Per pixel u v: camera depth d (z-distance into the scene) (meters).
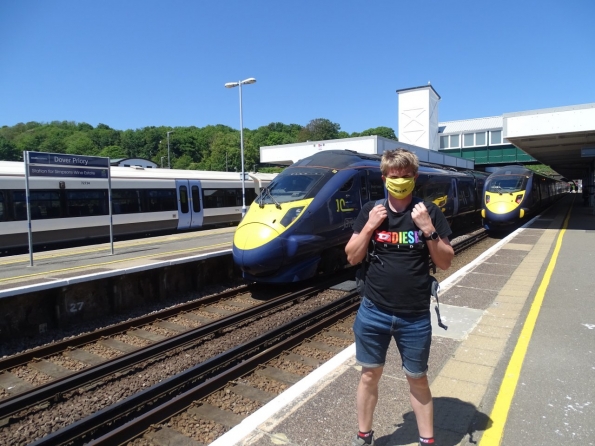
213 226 23.58
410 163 2.65
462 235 20.16
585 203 34.56
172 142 107.56
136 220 18.88
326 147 32.16
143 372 6.26
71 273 9.52
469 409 3.62
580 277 8.42
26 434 4.75
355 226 2.93
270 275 9.80
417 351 2.76
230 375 5.71
